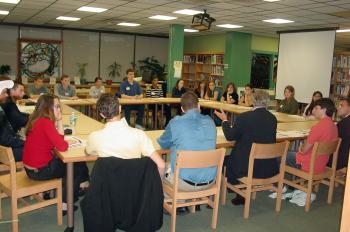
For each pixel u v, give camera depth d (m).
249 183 3.08
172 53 9.18
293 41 8.94
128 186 2.08
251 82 11.62
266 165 3.13
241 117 3.14
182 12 7.21
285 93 6.48
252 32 10.27
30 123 2.66
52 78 10.50
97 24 10.09
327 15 6.67
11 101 3.84
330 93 8.33
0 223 2.86
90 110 6.66
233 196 3.69
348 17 6.76
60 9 7.52
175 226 2.84
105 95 2.31
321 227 3.06
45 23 10.27
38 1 6.62
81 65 11.59
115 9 7.23
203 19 6.48
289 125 4.69
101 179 2.04
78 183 2.93
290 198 3.66
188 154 2.55
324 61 8.18
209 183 2.76
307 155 3.35
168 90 9.08
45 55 10.99
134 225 2.11
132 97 7.29
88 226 2.06
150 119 7.90
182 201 2.84
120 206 2.09
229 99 7.40
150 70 12.70
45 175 2.67
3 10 7.84
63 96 7.11
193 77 12.43
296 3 5.73
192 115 2.79
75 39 11.41
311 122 5.04
